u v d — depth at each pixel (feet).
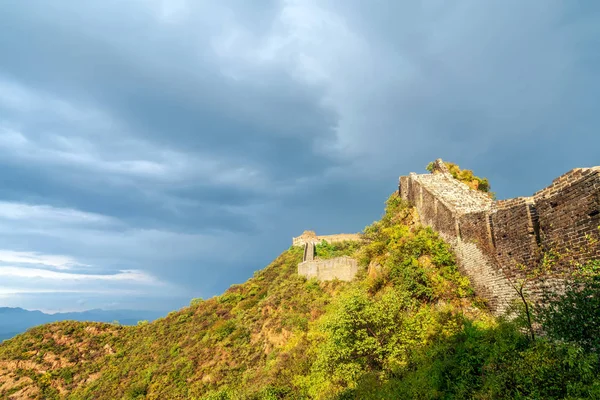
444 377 38.63
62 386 183.62
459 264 62.69
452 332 46.14
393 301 54.54
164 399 138.41
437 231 75.61
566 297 31.96
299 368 86.79
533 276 38.52
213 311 194.59
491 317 48.32
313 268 158.51
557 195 36.19
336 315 56.29
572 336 28.78
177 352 168.35
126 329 223.10
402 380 43.11
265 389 84.02
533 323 36.88
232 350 147.64
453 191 81.76
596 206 30.30
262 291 193.67
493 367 33.17
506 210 46.75
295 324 128.57
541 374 27.22
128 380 165.17
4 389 182.29
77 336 216.54
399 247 76.02
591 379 25.05
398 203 113.29
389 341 50.67
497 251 48.96
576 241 33.04
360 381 48.44
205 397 116.06
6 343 212.02
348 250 214.69
